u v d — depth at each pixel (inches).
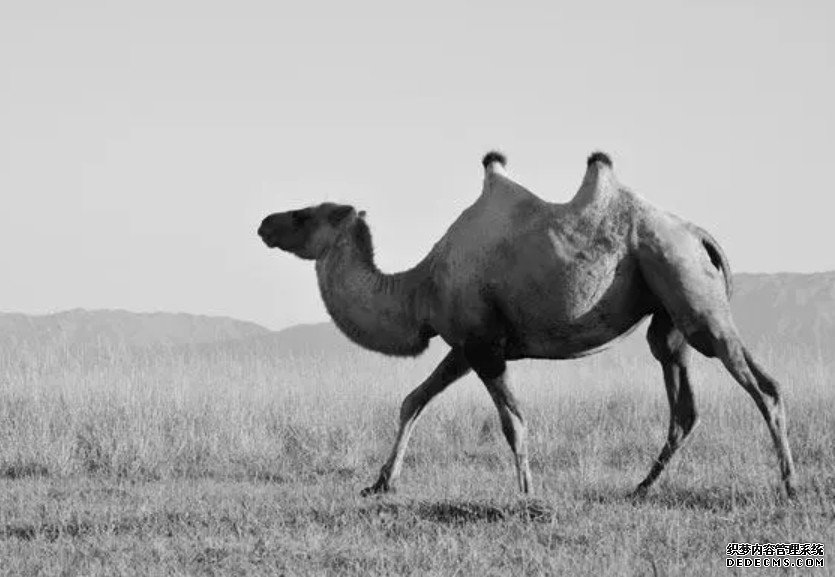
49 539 1428.4
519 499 1525.6
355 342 1838.1
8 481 1962.4
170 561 1298.0
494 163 1739.7
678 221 1654.8
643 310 1665.8
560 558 1254.3
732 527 1400.1
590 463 1950.1
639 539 1333.7
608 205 1636.3
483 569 1239.5
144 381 2630.4
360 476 2011.6
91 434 2219.5
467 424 2491.4
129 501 1702.8
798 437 2166.6
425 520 1464.1
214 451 2182.6
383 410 2628.0
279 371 2982.3
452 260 1712.6
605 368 3609.7
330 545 1350.9
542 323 1662.2
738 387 2792.8
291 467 2119.8
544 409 2640.3
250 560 1299.2
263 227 1884.8
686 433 1708.9
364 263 1824.6
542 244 1643.7
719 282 1628.9
